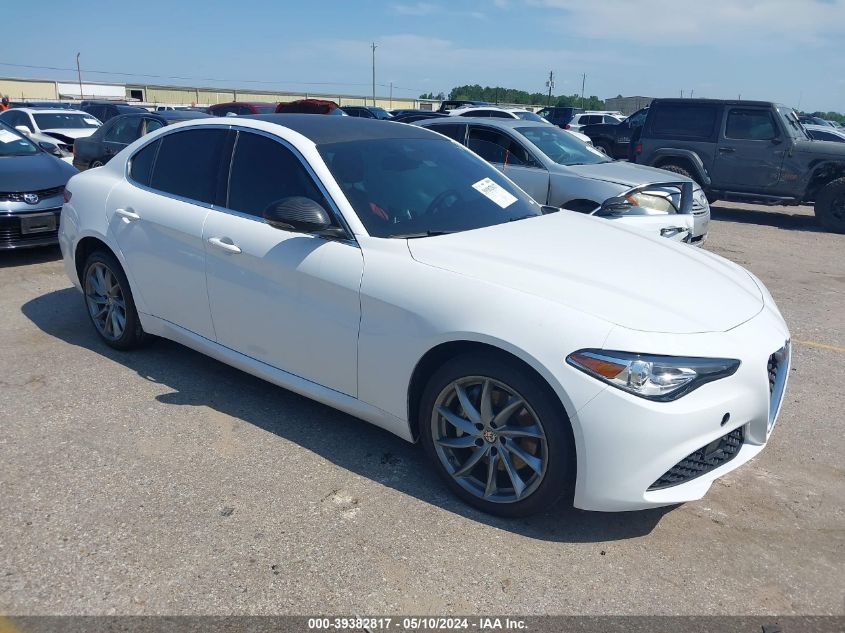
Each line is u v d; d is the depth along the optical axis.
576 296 2.89
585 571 2.75
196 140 4.22
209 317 4.02
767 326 3.07
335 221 3.46
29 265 7.18
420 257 3.21
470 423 3.05
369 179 3.67
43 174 7.24
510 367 2.85
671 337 2.74
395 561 2.78
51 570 2.70
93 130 15.96
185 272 4.05
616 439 2.67
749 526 3.06
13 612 2.49
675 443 2.68
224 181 3.97
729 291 3.24
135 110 21.83
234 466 3.45
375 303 3.20
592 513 3.12
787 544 2.94
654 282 3.12
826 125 27.88
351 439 3.73
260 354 3.82
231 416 3.96
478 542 2.91
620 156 21.44
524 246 3.38
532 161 8.19
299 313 3.52
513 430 2.93
